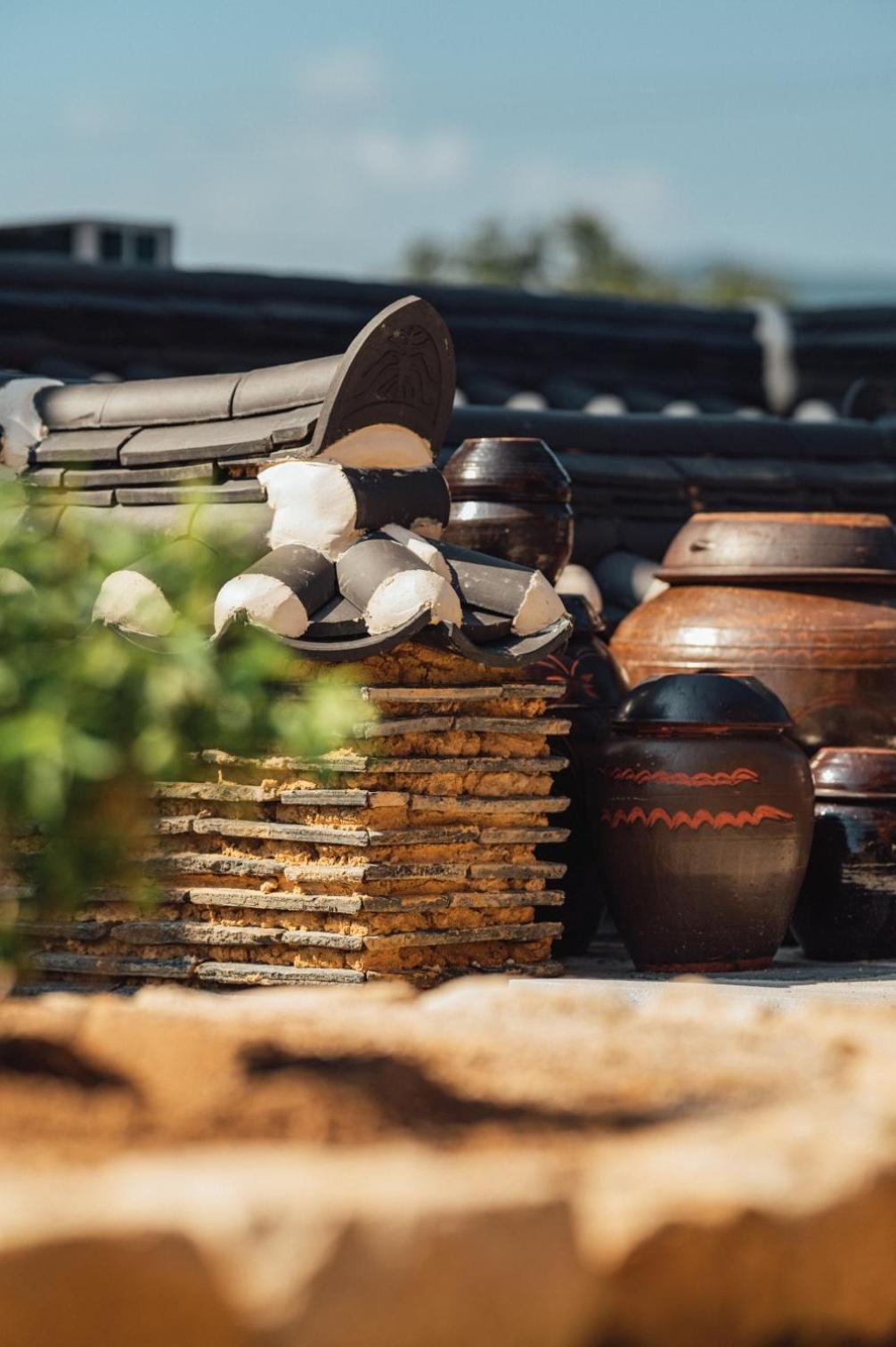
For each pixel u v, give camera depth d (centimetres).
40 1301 275
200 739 461
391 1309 284
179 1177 311
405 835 738
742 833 816
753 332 1666
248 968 740
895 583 953
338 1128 382
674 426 1259
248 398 802
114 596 674
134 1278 278
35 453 856
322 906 731
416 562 750
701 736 823
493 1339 294
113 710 441
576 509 1196
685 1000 525
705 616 948
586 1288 307
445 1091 414
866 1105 405
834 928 885
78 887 489
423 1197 296
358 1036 457
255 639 695
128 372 1339
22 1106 384
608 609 1153
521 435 1196
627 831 827
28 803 443
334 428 766
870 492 1295
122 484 828
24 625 443
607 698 898
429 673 761
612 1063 445
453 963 764
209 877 757
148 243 2139
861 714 928
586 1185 330
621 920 842
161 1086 408
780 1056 459
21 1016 458
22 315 1304
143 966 752
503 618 773
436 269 6631
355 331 1436
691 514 1232
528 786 784
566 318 1569
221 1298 280
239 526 774
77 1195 299
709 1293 330
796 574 942
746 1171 343
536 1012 502
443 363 793
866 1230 352
